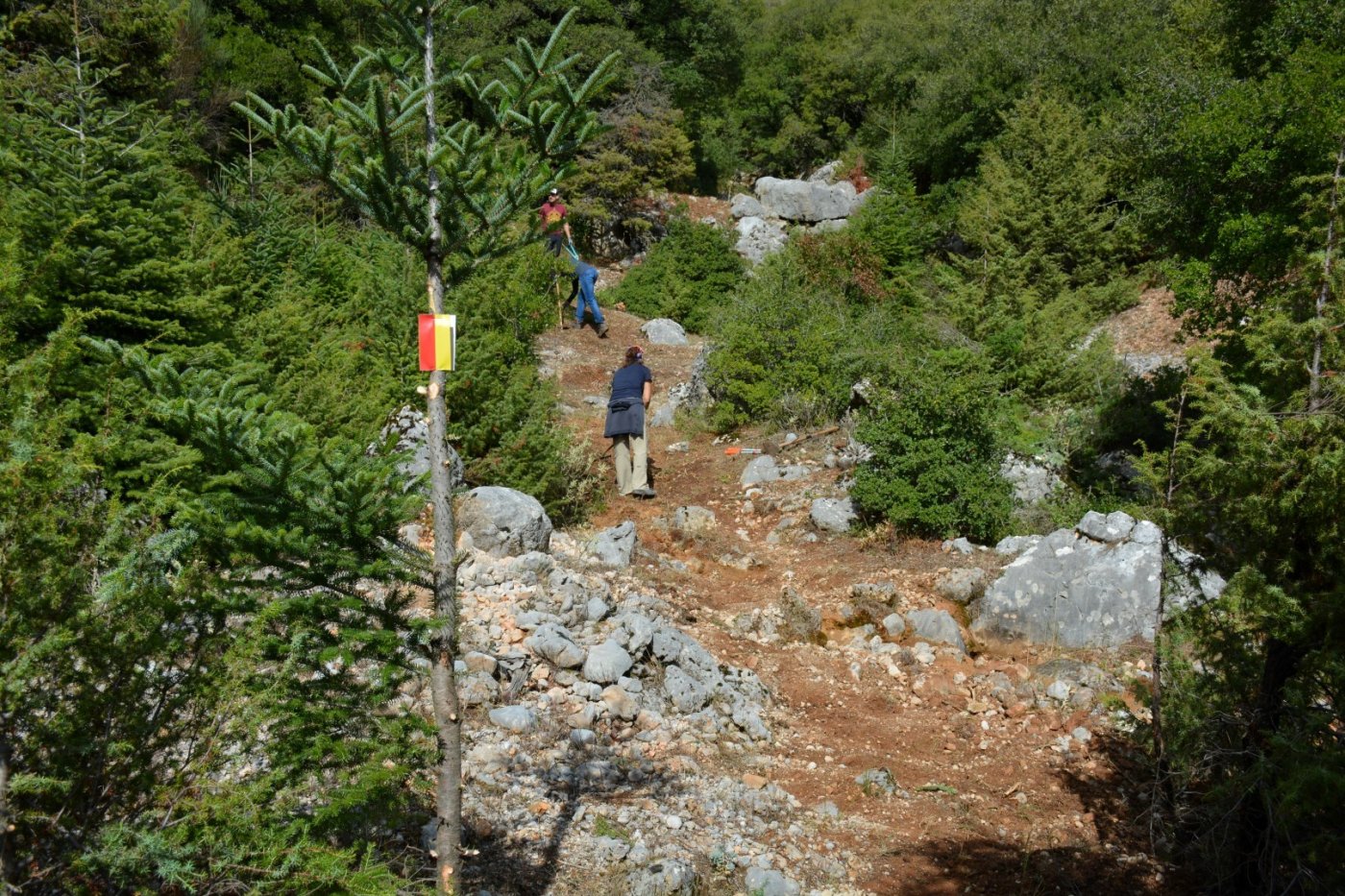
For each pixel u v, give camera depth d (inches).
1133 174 765.3
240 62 682.2
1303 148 367.2
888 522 359.9
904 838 194.7
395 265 337.7
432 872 143.9
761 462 429.1
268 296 391.9
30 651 95.3
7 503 94.2
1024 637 293.0
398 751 123.9
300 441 117.6
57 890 100.5
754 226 1066.1
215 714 113.2
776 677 267.0
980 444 355.9
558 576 263.1
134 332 237.0
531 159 132.3
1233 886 177.0
